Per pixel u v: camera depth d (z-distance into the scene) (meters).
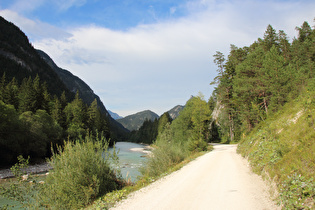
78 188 7.89
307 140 7.28
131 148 75.12
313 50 38.19
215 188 7.67
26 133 36.91
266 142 12.33
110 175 9.77
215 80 56.28
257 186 7.71
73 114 81.62
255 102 35.16
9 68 132.00
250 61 40.06
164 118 86.88
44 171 27.16
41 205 7.58
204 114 44.88
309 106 10.19
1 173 25.98
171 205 5.93
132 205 6.29
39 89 72.62
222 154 21.53
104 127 97.19
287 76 27.53
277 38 51.03
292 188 5.42
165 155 16.75
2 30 178.88
